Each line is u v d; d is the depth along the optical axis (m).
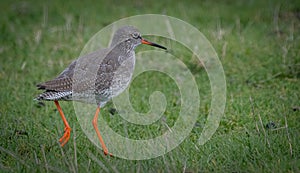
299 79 14.82
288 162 10.01
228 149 10.81
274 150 10.65
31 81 15.07
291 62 15.47
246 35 17.62
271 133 11.42
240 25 18.39
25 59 16.48
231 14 19.28
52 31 18.16
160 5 19.91
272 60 15.80
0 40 17.69
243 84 14.75
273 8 19.38
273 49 16.53
